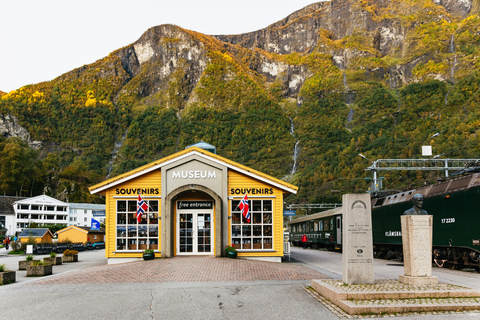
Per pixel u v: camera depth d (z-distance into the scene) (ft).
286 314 31.53
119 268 57.98
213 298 37.99
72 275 54.85
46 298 39.40
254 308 33.81
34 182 394.73
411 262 39.45
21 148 375.45
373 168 120.67
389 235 85.81
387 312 30.37
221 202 73.67
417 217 39.86
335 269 65.26
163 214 73.72
